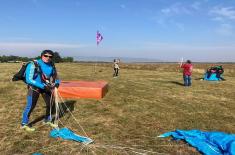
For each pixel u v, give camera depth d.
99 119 9.89
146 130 8.82
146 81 23.19
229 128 9.33
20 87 16.80
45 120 9.10
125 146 7.43
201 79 26.27
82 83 14.77
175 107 12.24
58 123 9.17
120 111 11.16
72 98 13.23
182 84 21.42
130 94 15.25
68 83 14.63
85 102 12.48
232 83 23.38
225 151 7.00
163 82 22.64
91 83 14.94
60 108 10.95
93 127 8.96
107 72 33.91
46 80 8.41
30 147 7.25
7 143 7.48
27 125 8.56
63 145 7.39
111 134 8.35
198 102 13.63
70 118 9.84
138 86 19.12
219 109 12.16
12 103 12.14
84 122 9.46
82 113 10.60
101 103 12.41
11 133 8.21
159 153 7.04
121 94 15.10
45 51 8.33
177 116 10.65
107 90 15.56
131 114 10.74
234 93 17.23
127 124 9.41
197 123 9.77
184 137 7.92
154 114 10.86
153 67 49.09
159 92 16.50
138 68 47.19
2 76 23.56
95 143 7.59
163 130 8.86
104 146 7.38
